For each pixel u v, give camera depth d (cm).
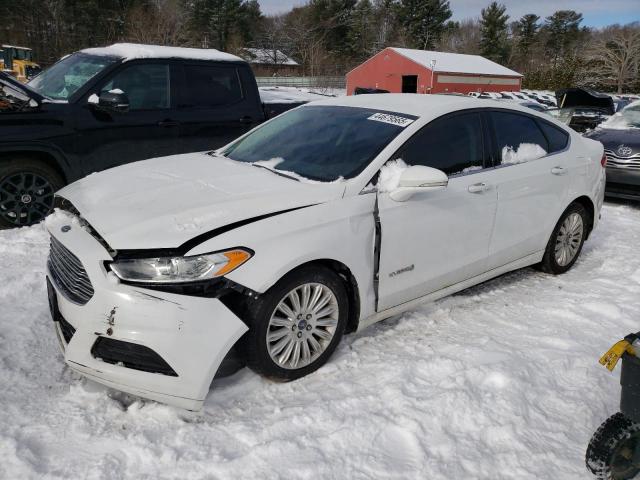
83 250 271
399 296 354
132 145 594
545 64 6066
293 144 387
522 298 438
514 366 325
